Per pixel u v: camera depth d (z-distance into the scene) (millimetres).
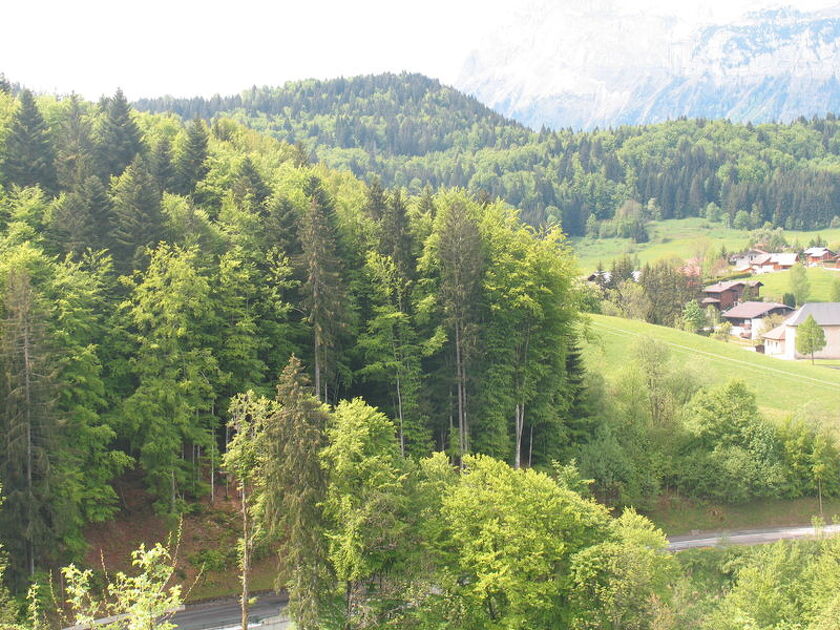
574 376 79188
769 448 80375
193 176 88000
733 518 78375
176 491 58688
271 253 67062
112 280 62844
